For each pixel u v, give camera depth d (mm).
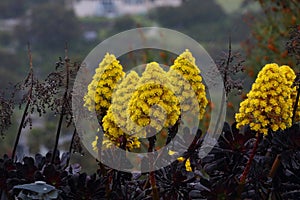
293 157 2260
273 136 2273
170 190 2283
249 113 2141
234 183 2238
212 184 2268
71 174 2334
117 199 2246
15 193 2293
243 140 2264
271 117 2102
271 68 2074
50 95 2326
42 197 2162
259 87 2092
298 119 2436
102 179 2254
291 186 2316
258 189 2271
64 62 2314
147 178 2398
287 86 2088
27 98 2369
